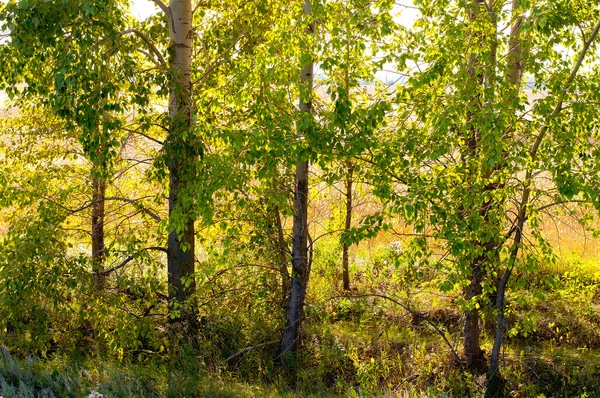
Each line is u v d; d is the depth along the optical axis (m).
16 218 9.06
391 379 8.46
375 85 8.52
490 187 7.80
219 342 9.04
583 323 9.45
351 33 7.07
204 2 9.33
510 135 6.97
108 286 8.75
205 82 8.96
